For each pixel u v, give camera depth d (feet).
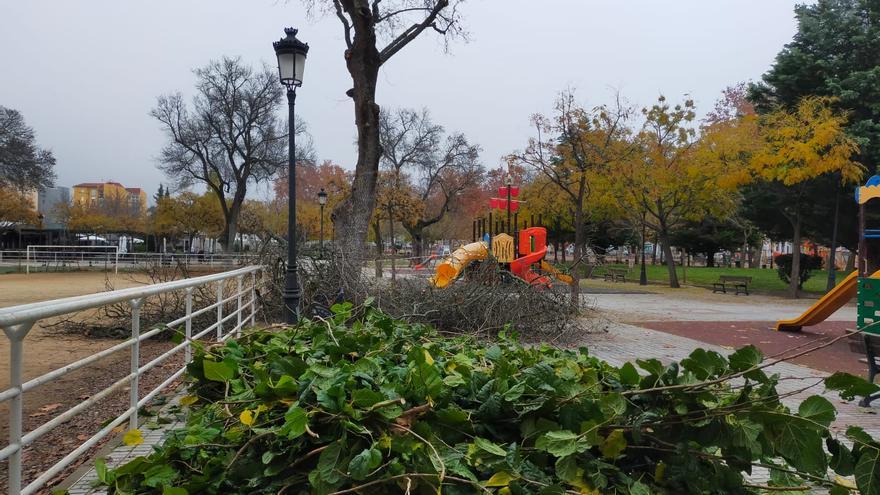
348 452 6.51
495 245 57.72
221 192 145.18
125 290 12.43
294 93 33.53
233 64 141.38
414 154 151.64
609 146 62.80
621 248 215.51
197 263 115.75
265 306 35.83
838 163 63.62
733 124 83.25
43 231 201.57
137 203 232.53
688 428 7.02
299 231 48.67
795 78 76.28
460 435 7.18
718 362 7.13
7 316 7.51
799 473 7.28
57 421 9.17
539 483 6.64
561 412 7.31
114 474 6.63
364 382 7.48
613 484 7.10
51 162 151.84
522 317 33.86
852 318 53.42
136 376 12.71
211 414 8.11
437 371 7.59
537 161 57.16
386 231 205.46
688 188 84.53
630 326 43.14
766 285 96.78
